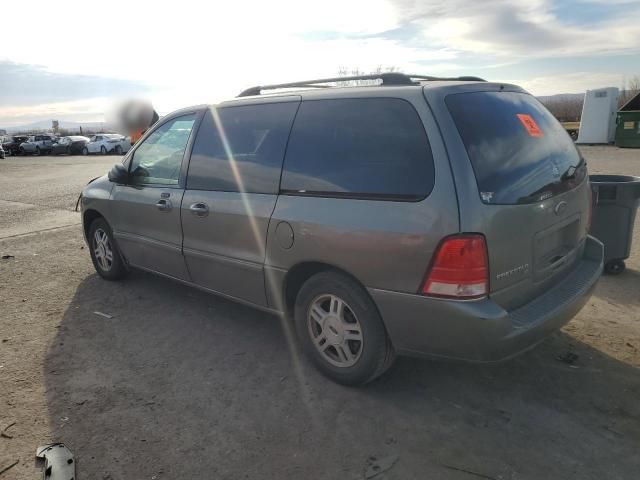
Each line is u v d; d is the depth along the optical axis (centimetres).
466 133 269
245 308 459
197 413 304
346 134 306
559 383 327
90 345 393
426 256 263
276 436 282
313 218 307
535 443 272
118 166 467
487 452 266
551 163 312
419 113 276
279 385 332
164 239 429
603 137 2078
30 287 525
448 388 325
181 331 414
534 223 286
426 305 268
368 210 284
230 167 369
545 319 280
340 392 323
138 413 304
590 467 254
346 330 313
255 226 344
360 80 342
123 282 532
